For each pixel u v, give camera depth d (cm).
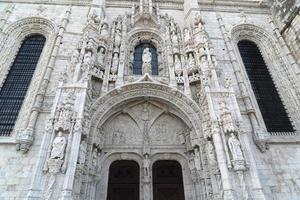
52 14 1984
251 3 2256
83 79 1403
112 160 1462
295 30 1856
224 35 1966
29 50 1839
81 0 2097
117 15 2031
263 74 1881
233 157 1165
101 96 1477
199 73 1578
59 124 1194
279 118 1645
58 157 1104
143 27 1928
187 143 1492
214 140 1227
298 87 1680
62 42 1784
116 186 1432
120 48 1742
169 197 1416
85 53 1552
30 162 1270
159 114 1606
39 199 1013
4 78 1650
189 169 1434
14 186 1202
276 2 2136
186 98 1507
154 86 1562
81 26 1917
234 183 1109
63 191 1023
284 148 1449
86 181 1234
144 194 1325
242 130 1261
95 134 1383
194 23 1836
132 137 1527
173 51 1745
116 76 1598
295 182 1326
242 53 2008
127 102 1576
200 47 1652
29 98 1535
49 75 1579
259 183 1105
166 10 2111
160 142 1519
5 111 1519
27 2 2030
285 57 1861
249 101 1567
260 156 1395
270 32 2075
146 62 1692
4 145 1326
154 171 1481
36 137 1340
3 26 1836
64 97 1314
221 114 1304
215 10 2188
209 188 1239
